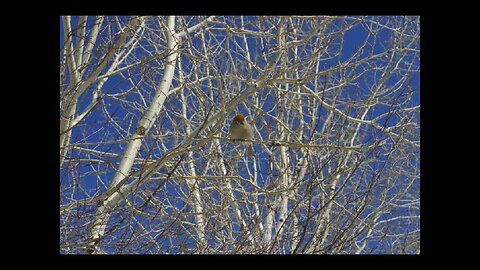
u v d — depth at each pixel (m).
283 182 8.10
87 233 5.84
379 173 7.18
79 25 6.30
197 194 8.20
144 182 6.48
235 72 9.52
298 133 9.23
